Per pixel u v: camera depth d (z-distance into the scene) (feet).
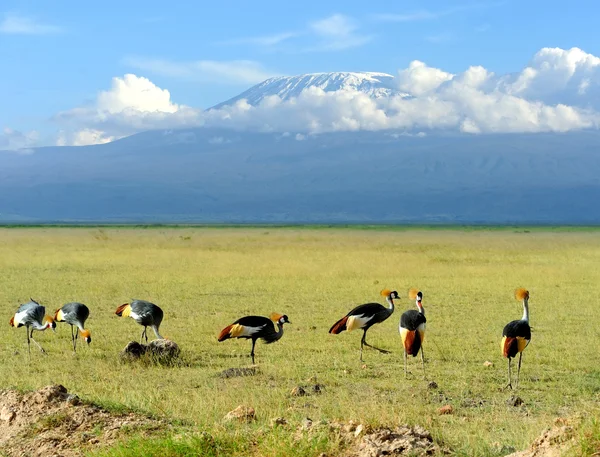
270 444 39.73
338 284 153.48
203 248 286.05
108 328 98.68
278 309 117.70
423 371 70.64
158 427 46.26
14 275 171.01
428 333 94.32
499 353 81.05
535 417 53.98
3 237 394.52
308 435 40.27
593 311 114.62
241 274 174.91
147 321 84.94
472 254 251.39
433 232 573.74
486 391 63.57
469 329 97.30
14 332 95.30
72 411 48.44
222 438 41.98
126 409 50.49
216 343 87.86
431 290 143.54
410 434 41.32
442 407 55.83
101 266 197.36
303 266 195.31
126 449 40.65
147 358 74.54
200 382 65.98
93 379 67.21
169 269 188.34
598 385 64.75
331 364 75.31
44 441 44.50
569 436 36.40
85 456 41.16
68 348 84.53
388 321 106.32
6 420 49.19
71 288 144.87
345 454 38.65
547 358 77.56
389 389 63.87
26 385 61.36
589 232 581.94
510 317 108.47
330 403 56.49
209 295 135.54
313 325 101.14
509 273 178.29
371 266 196.13
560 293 138.62
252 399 57.00
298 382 66.54
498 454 41.01
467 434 46.34
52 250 266.77
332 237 421.59
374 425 42.27
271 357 78.84
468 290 143.74
